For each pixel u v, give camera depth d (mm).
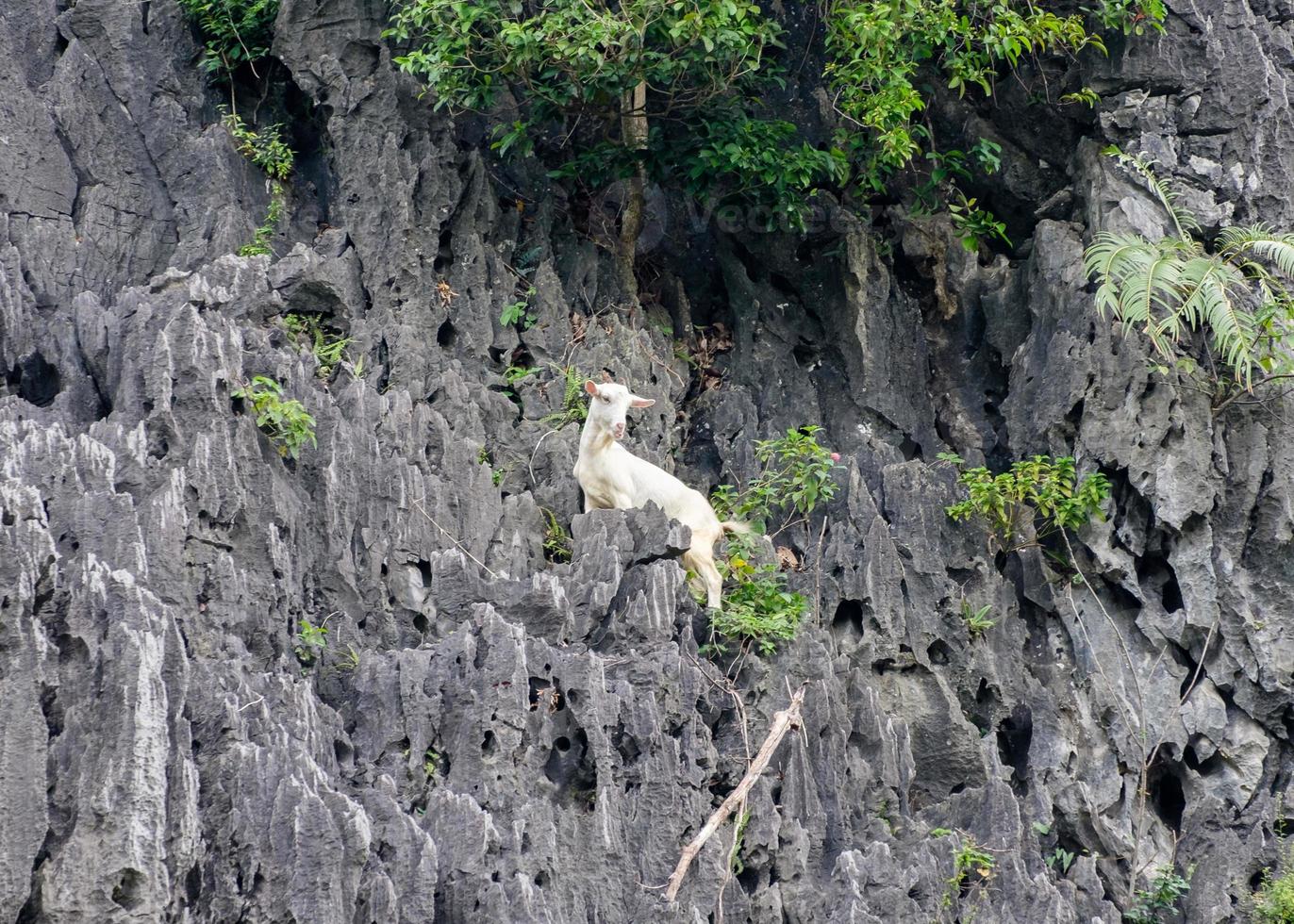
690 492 49469
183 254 54938
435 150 56750
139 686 33781
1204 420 54344
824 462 52312
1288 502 53812
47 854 32750
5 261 50969
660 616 44625
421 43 58250
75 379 46844
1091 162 59531
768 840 43125
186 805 33781
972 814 47531
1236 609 52656
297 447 45219
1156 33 59656
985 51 57969
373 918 35219
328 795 35812
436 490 46906
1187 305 53406
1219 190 58594
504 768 40156
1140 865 50031
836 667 48156
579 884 39812
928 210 61062
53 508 39406
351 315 53469
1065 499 53594
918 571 52312
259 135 58281
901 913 42719
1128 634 53531
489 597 44344
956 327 60625
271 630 41750
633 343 56062
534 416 53531
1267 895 48750
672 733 43312
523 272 57375
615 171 58250
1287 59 61062
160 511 40469
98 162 55562
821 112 61406
